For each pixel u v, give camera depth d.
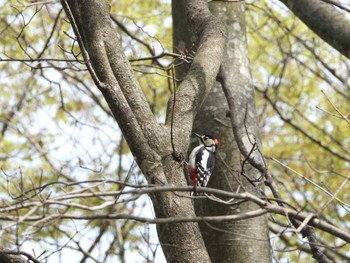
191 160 11.63
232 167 11.45
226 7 13.13
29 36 18.23
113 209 16.84
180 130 9.24
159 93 21.03
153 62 16.62
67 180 18.20
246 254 10.73
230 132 11.79
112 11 19.12
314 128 21.72
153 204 8.71
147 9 19.25
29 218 6.23
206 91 10.09
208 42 10.88
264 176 9.96
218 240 10.82
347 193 19.59
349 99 21.69
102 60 9.29
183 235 8.56
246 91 12.39
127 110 9.02
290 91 21.84
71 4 9.66
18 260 9.16
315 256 9.71
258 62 21.86
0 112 20.44
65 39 18.12
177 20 12.77
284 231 6.86
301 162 20.78
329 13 12.03
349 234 7.30
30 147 19.56
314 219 7.33
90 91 20.20
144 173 8.79
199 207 11.18
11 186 16.80
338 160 21.00
